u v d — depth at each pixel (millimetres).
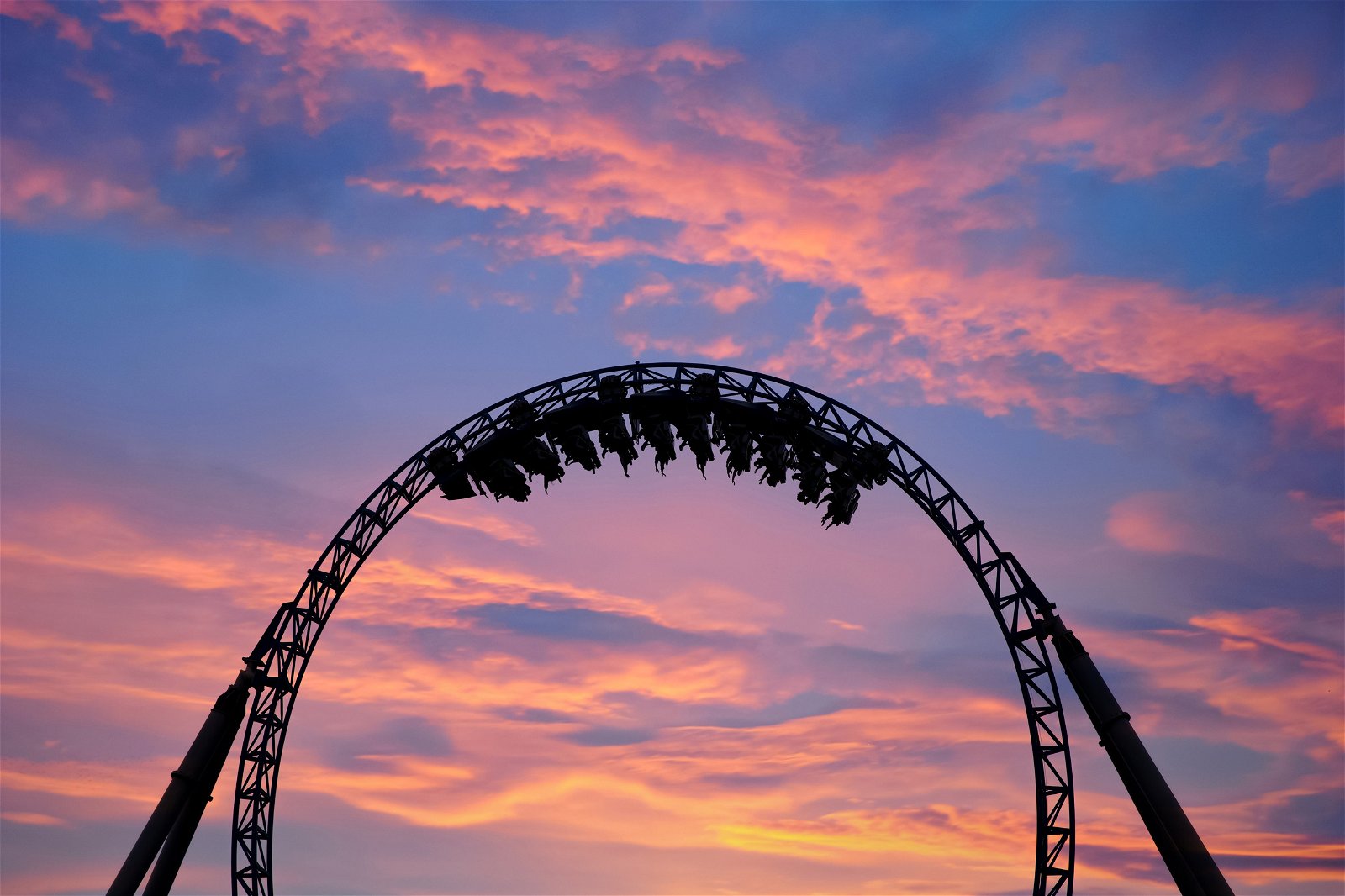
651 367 46906
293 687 44938
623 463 46500
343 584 46062
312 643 45500
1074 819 43250
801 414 46438
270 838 44031
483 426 46938
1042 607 44312
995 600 45094
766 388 46938
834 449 46562
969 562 45562
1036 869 43438
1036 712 44125
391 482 46844
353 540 46188
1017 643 44625
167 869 41906
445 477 46500
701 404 46125
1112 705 42500
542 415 46000
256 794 44031
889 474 46562
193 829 42594
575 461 45844
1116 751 42188
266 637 44562
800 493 47188
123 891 39844
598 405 45969
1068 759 43531
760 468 47094
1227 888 39688
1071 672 43344
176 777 41844
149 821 41000
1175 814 40719
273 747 44562
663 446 45969
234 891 43250
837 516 47000
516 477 46281
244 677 43781
